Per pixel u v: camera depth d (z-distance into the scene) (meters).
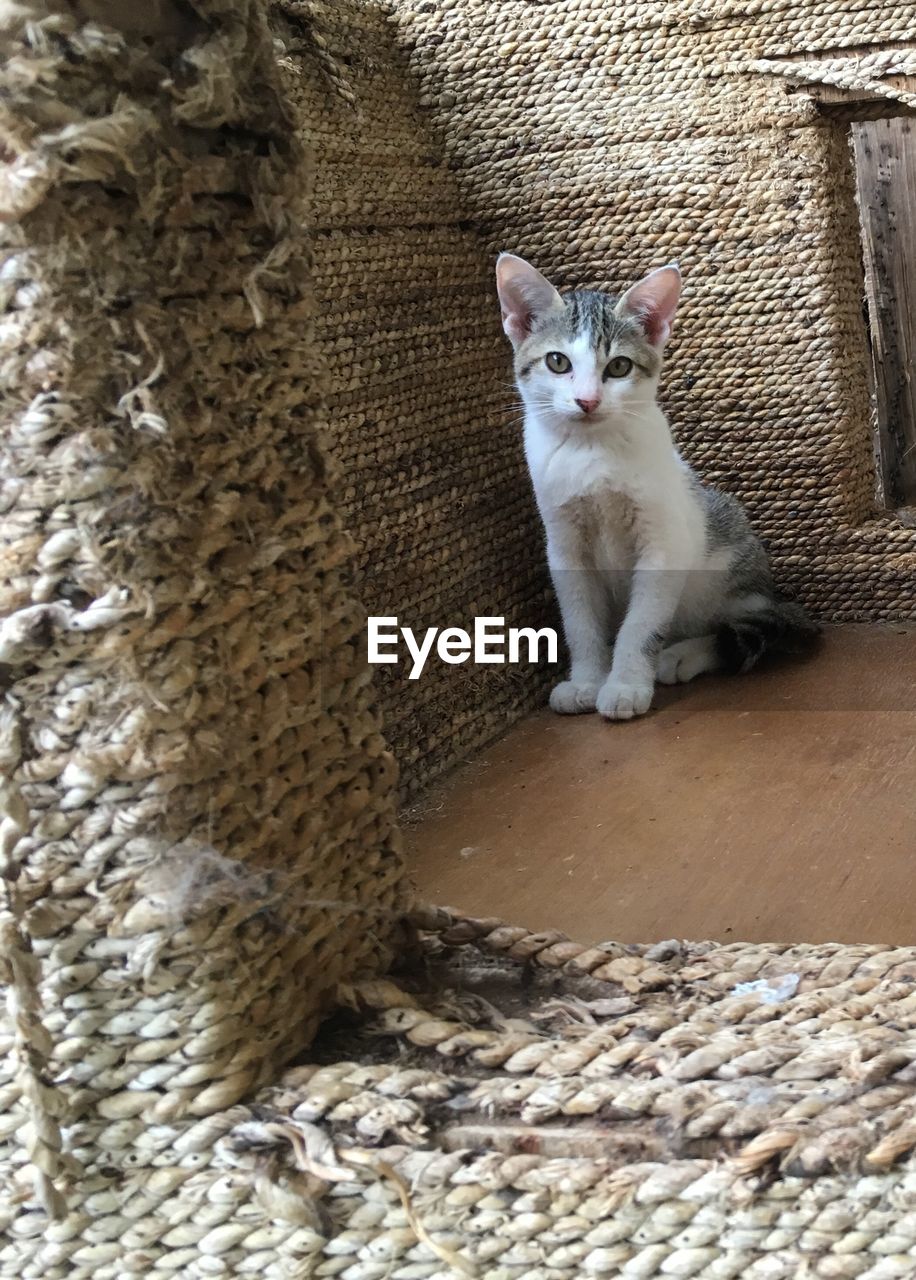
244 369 0.72
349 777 0.82
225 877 0.69
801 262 1.88
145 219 0.65
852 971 0.85
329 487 0.80
